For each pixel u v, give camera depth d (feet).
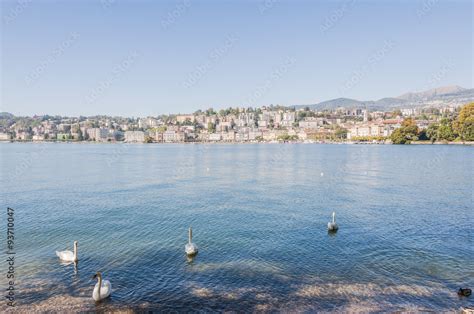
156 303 99.45
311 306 97.25
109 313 94.53
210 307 97.25
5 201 232.94
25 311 94.43
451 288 107.55
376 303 98.78
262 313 94.02
